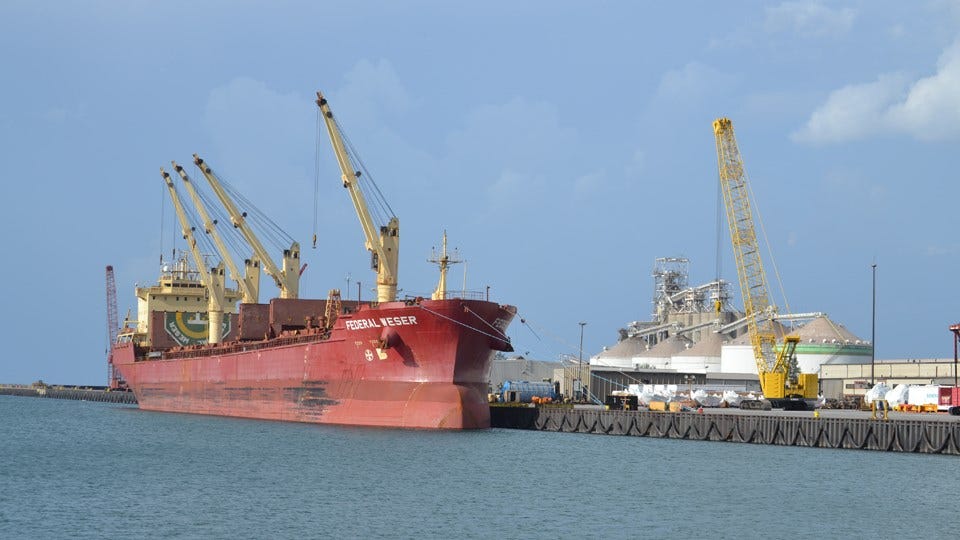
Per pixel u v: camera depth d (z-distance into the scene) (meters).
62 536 54.22
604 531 56.22
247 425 108.38
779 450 89.06
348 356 100.12
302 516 58.81
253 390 117.44
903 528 57.62
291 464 77.19
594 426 105.94
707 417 98.12
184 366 136.62
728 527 57.47
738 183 132.12
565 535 55.22
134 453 86.81
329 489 66.81
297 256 137.38
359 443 88.31
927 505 63.38
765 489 68.38
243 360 119.81
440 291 99.25
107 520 57.84
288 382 109.75
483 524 57.31
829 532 56.56
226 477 71.69
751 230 131.75
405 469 74.69
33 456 85.75
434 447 86.25
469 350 93.81
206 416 127.69
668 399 129.00
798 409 120.94
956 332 102.12
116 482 70.31
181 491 66.38
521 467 76.75
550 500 64.12
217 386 127.12
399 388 96.38
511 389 129.88
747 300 131.38
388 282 105.19
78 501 63.22
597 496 65.56
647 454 85.62
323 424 104.12
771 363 132.62
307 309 119.81
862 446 88.50
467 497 64.50
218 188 132.25
